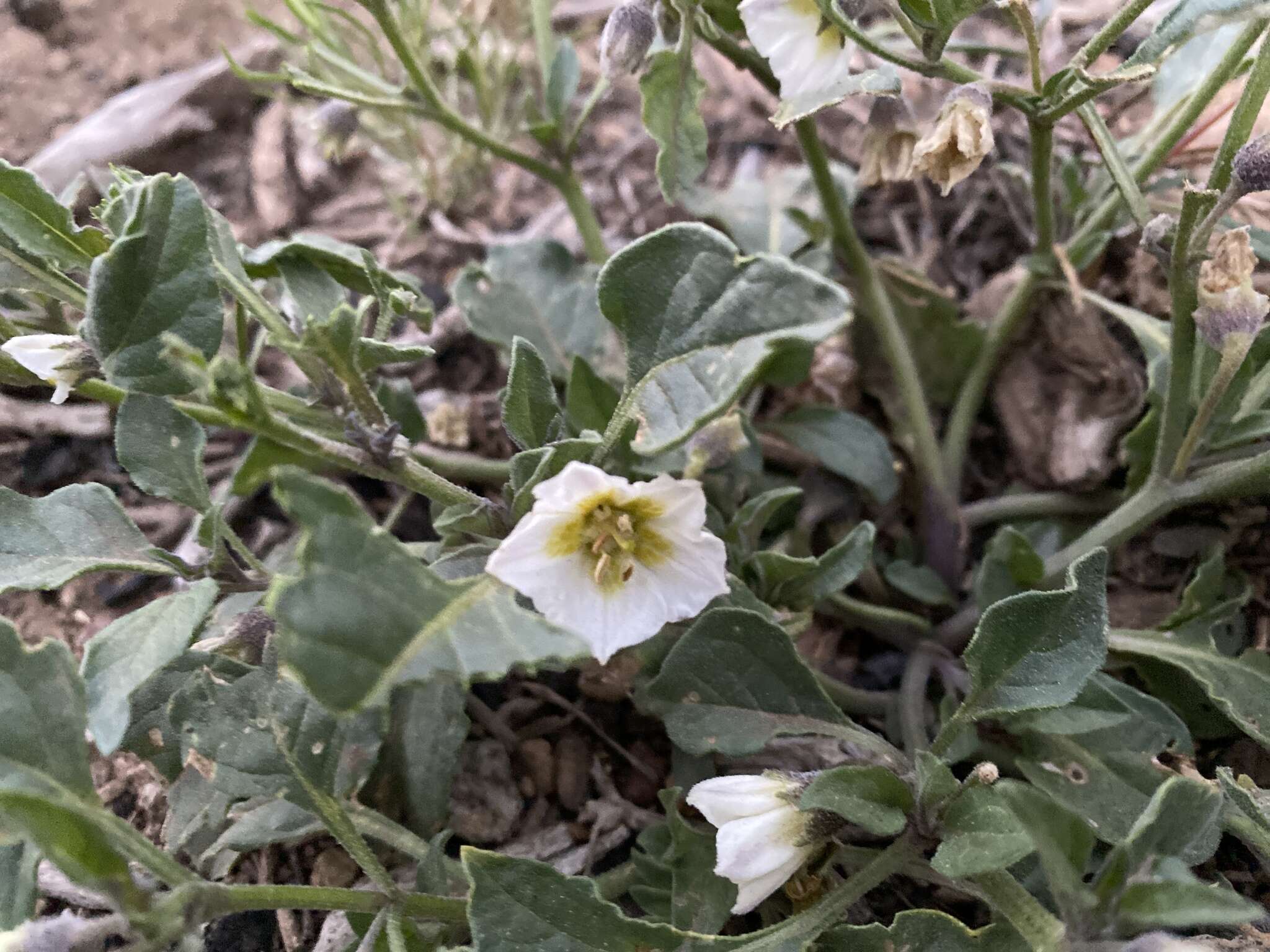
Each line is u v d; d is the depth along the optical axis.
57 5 0.18
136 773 0.11
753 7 0.09
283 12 0.19
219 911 0.06
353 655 0.05
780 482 0.13
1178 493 0.10
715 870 0.07
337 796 0.07
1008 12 0.10
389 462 0.07
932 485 0.12
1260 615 0.11
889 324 0.13
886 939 0.07
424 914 0.07
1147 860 0.06
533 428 0.08
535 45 0.17
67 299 0.09
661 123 0.10
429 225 0.16
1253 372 0.10
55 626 0.12
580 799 0.11
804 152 0.12
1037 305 0.13
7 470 0.13
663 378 0.08
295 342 0.07
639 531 0.08
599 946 0.07
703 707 0.09
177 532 0.13
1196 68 0.12
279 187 0.17
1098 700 0.09
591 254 0.13
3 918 0.06
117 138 0.16
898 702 0.11
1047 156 0.10
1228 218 0.11
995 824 0.07
